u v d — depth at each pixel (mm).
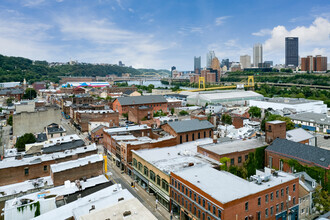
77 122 140125
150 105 179500
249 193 45125
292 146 69125
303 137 85750
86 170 59625
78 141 80812
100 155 64688
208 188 47000
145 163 66125
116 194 45312
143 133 97938
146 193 65938
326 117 135000
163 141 81625
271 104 188000
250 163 70688
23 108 143875
